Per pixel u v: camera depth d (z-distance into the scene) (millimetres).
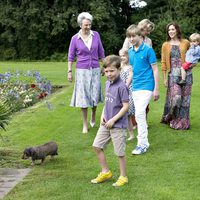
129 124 8766
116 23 48469
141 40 7820
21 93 13484
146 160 7410
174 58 9492
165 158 7508
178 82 9484
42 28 45062
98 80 9695
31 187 6172
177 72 9469
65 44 47156
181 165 7094
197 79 20109
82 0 44812
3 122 8320
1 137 8953
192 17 41438
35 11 43750
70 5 44969
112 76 6055
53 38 46812
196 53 9359
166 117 10031
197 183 6242
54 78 21844
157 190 5957
